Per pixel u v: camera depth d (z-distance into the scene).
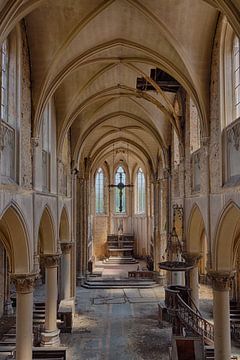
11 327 19.58
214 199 14.95
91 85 21.73
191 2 13.84
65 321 20.73
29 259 14.47
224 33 14.17
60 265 25.38
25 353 14.13
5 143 12.15
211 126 15.62
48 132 18.59
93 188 44.66
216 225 14.53
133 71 21.06
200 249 20.28
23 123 14.26
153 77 20.83
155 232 34.34
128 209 47.34
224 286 14.57
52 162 19.31
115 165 47.00
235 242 15.59
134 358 17.08
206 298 26.25
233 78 14.22
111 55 18.77
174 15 14.44
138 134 33.44
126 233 46.81
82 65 18.20
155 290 31.45
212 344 16.31
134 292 30.80
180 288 19.95
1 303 21.53
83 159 33.88
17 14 11.34
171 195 26.44
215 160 14.95
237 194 12.23
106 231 46.28
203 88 15.94
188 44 15.30
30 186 15.02
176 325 18.53
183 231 21.08
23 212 13.78
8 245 14.30
